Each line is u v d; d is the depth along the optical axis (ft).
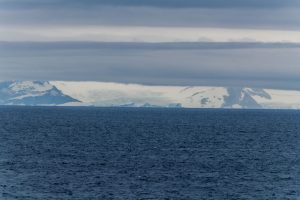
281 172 452.76
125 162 497.46
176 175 428.15
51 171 438.40
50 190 363.35
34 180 396.78
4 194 348.38
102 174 426.51
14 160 499.51
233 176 428.97
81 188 370.94
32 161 495.00
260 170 462.19
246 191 371.56
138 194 355.77
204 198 348.38
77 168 456.04
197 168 466.70
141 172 439.63
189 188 377.71
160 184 389.39
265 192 368.89
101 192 359.46
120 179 406.21
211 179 413.39
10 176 411.75
